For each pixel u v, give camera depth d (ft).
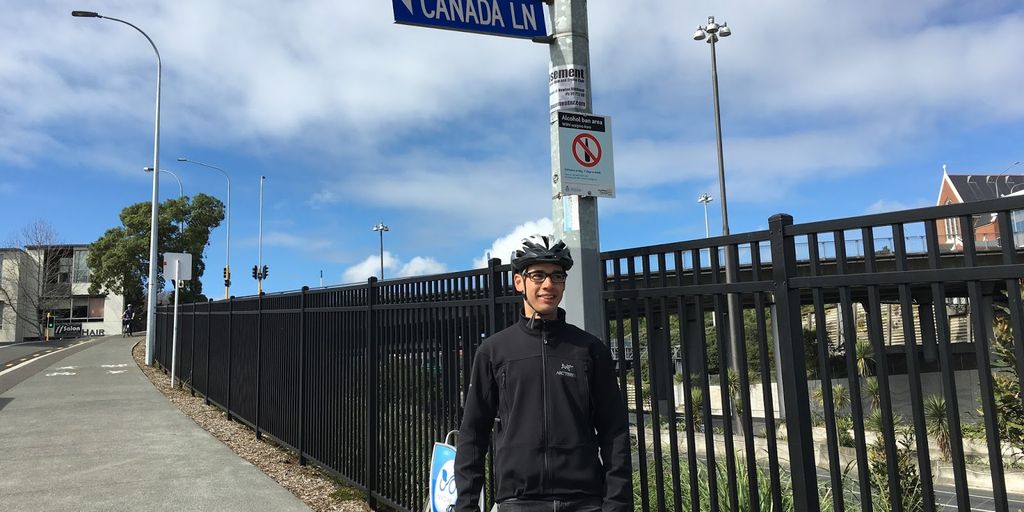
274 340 25.88
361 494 18.38
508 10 11.97
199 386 39.99
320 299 21.42
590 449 7.32
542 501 7.18
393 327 16.65
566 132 11.28
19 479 19.49
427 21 11.46
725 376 8.70
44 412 32.17
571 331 7.69
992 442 6.20
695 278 9.15
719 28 74.02
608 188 11.47
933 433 35.60
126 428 27.89
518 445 7.25
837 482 7.40
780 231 7.90
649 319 9.73
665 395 9.57
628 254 10.30
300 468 21.54
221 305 34.96
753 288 8.27
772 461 8.07
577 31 11.81
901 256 6.88
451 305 14.10
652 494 13.82
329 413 20.31
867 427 39.93
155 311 62.44
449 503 11.18
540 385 7.37
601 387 7.54
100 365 58.34
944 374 6.52
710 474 8.93
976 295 6.30
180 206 162.61
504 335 7.81
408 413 15.76
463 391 13.60
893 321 62.08
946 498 30.94
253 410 28.17
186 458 22.25
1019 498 30.58
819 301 7.63
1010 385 22.07
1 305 170.50
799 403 7.64
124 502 17.22
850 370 7.29
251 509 16.71
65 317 191.83
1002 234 6.23
